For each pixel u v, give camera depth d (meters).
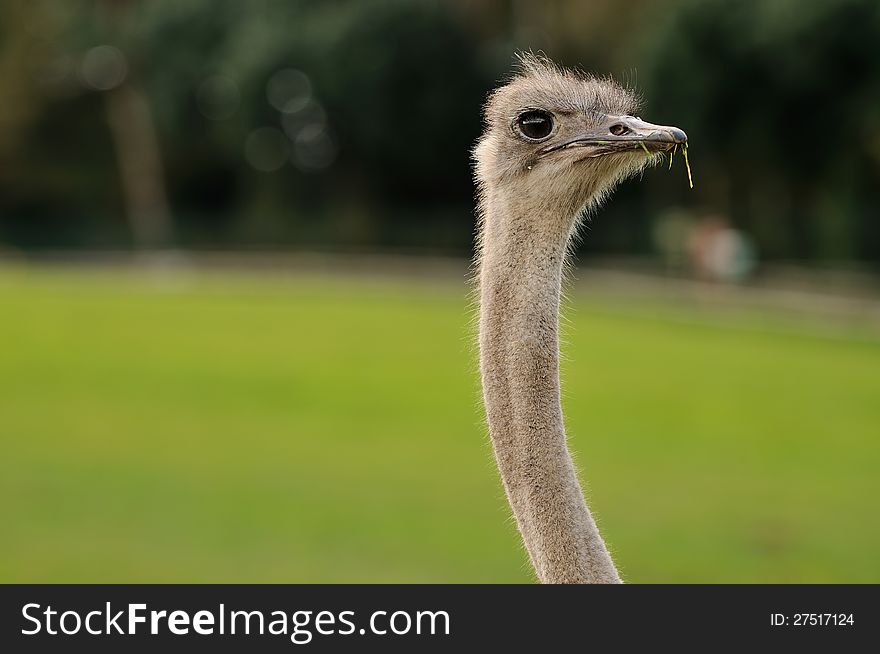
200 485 15.55
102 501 14.73
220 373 25.50
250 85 56.19
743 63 43.53
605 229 53.38
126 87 65.44
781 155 45.47
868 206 44.81
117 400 22.09
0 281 48.88
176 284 49.50
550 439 4.54
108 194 68.88
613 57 50.53
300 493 15.07
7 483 15.69
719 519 13.86
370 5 54.56
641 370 26.27
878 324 35.41
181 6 58.84
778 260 45.75
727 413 20.91
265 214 63.09
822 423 19.84
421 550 12.54
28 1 64.94
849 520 13.75
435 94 55.81
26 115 65.94
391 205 61.75
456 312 39.00
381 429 19.36
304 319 36.53
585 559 4.44
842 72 42.66
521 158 4.86
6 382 24.16
